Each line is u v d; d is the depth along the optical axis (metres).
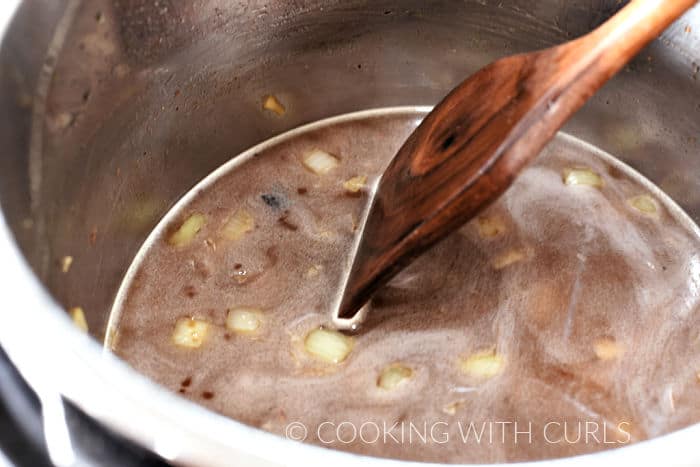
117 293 0.42
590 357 0.39
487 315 0.40
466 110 0.36
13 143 0.34
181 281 0.42
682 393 0.38
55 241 0.37
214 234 0.43
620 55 0.33
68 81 0.37
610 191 0.45
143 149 0.42
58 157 0.37
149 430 0.26
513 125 0.33
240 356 0.39
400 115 0.49
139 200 0.43
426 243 0.35
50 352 0.27
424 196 0.35
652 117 0.45
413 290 0.41
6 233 0.29
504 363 0.39
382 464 0.26
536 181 0.45
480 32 0.46
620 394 0.38
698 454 0.26
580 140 0.47
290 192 0.45
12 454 0.28
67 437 0.28
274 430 0.37
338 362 0.39
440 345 0.39
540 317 0.40
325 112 0.48
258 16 0.43
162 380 0.39
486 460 0.36
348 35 0.46
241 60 0.44
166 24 0.40
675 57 0.42
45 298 0.28
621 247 0.43
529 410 0.37
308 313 0.40
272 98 0.46
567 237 0.43
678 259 0.43
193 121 0.44
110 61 0.38
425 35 0.46
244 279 0.42
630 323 0.40
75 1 0.35
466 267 0.42
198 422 0.26
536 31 0.45
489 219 0.43
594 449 0.37
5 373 0.29
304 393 0.38
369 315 0.40
